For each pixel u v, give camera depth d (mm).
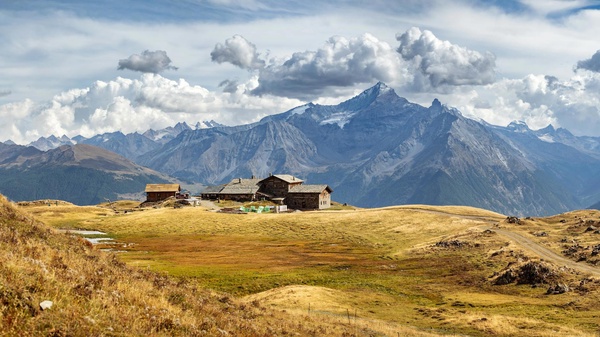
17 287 17156
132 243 122062
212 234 139250
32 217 39750
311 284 74688
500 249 91125
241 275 80000
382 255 105375
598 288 59562
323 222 150250
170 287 29031
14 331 14797
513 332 43562
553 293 62375
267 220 155500
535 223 120500
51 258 23906
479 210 163500
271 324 31406
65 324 16141
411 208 168250
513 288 68000
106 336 16766
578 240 91562
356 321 46344
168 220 155625
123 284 23812
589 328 44562
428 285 74125
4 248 23016
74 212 176000
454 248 100812
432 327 47406
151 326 19281
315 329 34844
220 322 24641
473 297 64250
